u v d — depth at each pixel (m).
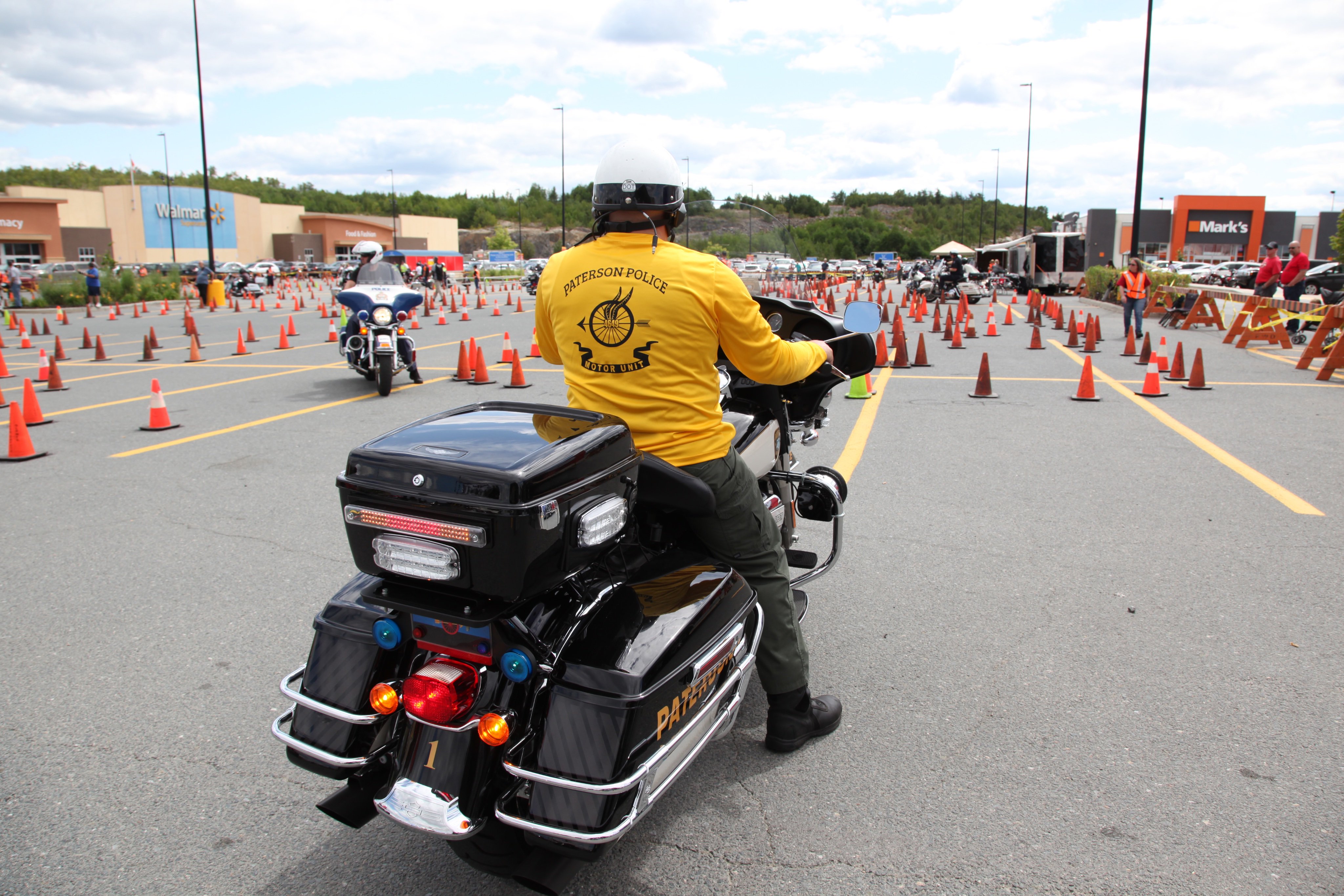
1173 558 5.05
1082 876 2.56
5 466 7.64
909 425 8.80
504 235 129.38
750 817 2.87
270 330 21.86
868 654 3.97
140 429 9.21
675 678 2.23
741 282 2.63
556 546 2.14
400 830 2.88
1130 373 12.24
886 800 2.94
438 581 2.16
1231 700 3.51
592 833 2.02
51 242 63.81
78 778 3.14
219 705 3.63
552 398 10.99
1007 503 6.15
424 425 2.50
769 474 3.63
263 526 5.91
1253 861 2.60
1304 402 9.67
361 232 91.62
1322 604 4.38
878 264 61.69
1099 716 3.42
